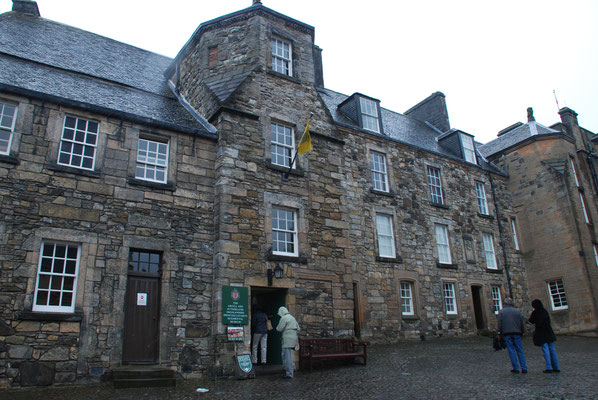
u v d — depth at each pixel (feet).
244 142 39.19
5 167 29.81
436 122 80.84
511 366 32.86
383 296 51.52
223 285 34.24
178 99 47.50
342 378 30.27
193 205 36.27
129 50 55.98
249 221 37.09
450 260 60.39
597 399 21.54
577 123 84.12
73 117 33.71
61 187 31.32
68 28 52.54
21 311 27.84
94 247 31.27
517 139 76.69
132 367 30.22
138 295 32.55
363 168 55.77
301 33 48.01
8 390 26.27
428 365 34.76
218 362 32.37
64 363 28.43
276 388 27.53
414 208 58.85
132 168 34.63
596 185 77.30
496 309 63.77
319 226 41.06
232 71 43.78
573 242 65.98
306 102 45.09
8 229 28.81
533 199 71.46
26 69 37.19
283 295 37.55
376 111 61.26
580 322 63.41
